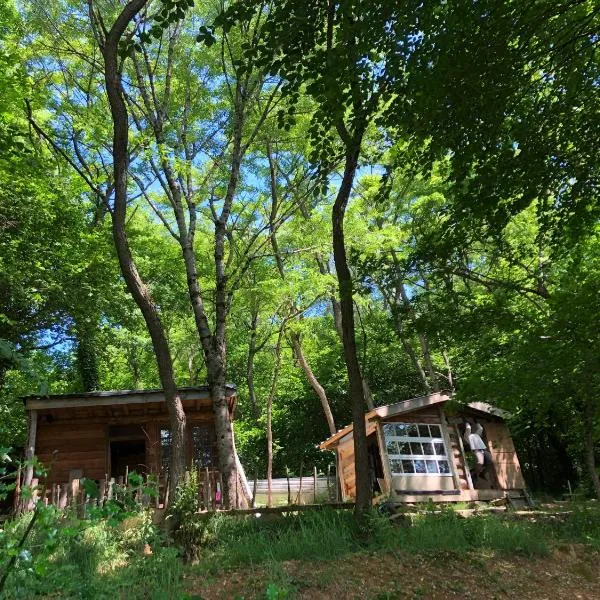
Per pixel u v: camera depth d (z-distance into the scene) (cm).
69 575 437
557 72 810
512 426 1645
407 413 1592
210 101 1702
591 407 1004
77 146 1449
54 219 1681
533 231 1581
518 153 887
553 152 858
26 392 1955
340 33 682
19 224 1584
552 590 624
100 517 296
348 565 634
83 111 1491
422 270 970
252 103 1562
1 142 883
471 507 1374
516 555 714
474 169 882
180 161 1397
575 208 938
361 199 1917
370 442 1748
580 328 873
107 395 1381
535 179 856
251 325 2644
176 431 909
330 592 568
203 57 1623
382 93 751
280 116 784
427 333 987
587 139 849
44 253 1683
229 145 1738
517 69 717
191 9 1617
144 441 1530
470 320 969
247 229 2123
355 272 1032
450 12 639
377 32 646
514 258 1205
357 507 789
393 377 2945
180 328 2656
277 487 2111
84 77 1664
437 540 721
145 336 2436
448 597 578
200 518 764
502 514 1034
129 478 321
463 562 665
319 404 3017
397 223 2086
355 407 848
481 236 984
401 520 803
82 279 1786
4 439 1709
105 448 1465
